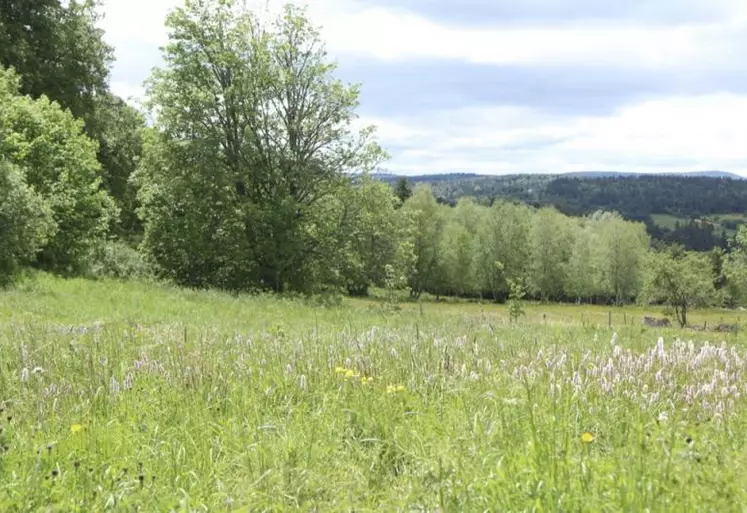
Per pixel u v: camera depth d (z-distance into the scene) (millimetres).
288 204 35875
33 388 6051
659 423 4480
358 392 5809
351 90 37781
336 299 33094
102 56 44719
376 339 8797
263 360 7508
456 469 3820
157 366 7133
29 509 3404
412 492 3656
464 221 100688
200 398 5648
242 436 4734
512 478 3564
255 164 37625
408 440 4703
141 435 4762
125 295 23547
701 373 7008
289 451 4293
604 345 9539
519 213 95000
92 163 32562
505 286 91062
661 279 46188
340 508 3611
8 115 28719
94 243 32469
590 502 3213
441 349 7805
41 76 39562
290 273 37688
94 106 44562
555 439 3941
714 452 3865
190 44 36969
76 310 17547
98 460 4262
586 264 95688
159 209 37594
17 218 23609
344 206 38969
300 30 37281
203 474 4102
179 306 21578
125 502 3516
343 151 38250
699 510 3068
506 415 4793
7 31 38219
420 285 89562
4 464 3943
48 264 29422
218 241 36969
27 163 29031
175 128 36312
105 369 6758
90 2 44031
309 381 6344
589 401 5551
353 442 4750
